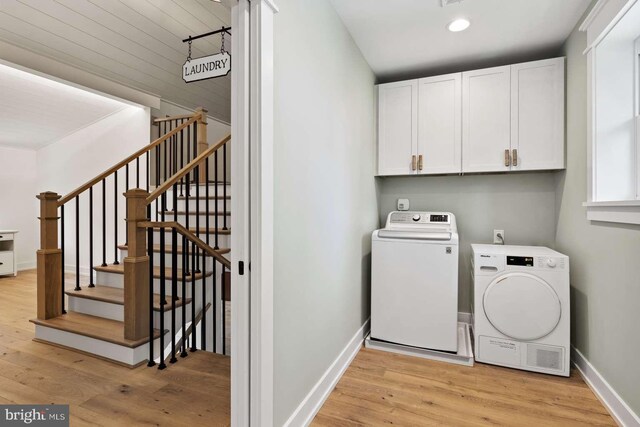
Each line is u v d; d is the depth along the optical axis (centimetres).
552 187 289
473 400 195
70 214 498
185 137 468
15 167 526
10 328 287
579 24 224
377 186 325
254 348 133
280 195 147
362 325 277
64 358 232
